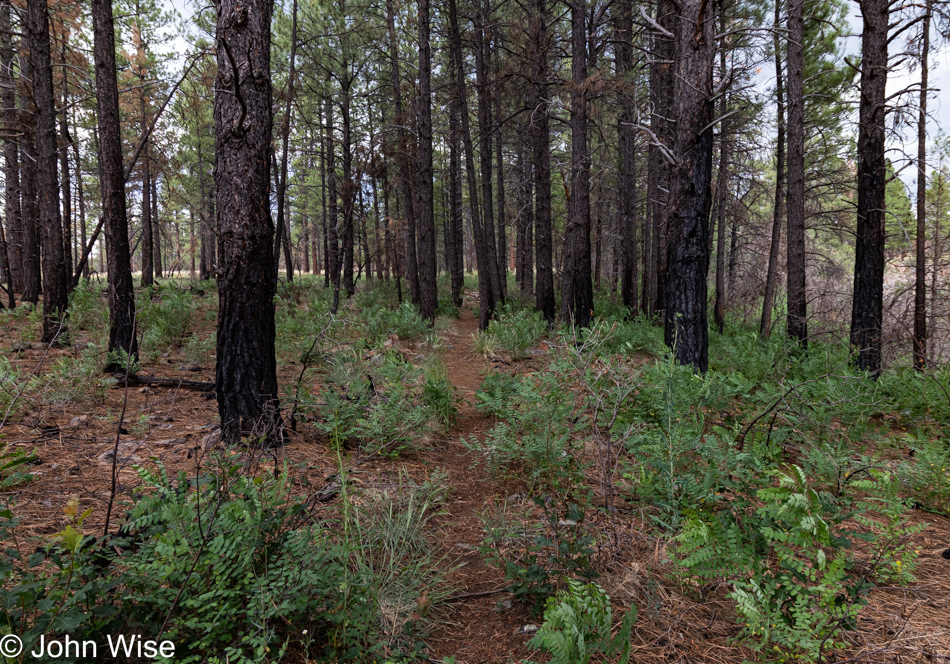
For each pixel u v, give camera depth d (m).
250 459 2.89
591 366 4.79
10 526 1.95
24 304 12.07
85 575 1.99
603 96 12.61
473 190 14.14
